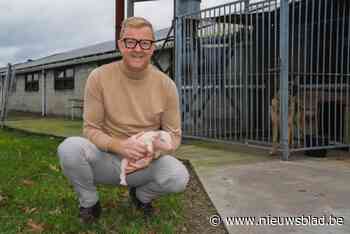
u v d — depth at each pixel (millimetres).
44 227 2693
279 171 4449
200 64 6746
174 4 7797
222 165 4844
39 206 3170
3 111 11438
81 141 2486
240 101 6250
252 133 6051
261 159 5266
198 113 6844
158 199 3293
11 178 4074
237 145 6641
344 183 3875
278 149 5656
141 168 2418
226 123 6484
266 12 6000
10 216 2924
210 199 3367
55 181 4004
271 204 3197
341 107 5758
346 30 5984
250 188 3703
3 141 7309
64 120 14570
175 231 2684
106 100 2484
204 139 6578
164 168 2506
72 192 3535
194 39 6816
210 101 6633
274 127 5473
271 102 5668
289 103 5352
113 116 2506
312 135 5551
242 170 4516
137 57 2404
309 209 3061
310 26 6258
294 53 6195
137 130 2529
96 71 2527
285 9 4984
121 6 8867
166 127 2609
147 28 2416
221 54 6398
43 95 19312
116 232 2639
